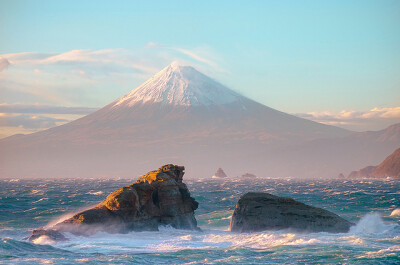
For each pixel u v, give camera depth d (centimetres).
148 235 8262
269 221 9038
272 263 5628
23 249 6175
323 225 8612
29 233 8575
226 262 5669
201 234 8606
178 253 6275
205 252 6369
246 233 8938
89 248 6619
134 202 8738
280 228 8912
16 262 5231
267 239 7531
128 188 8894
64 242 7219
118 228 8394
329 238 7481
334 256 6009
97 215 8344
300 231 8700
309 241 7125
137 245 7038
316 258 5906
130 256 5916
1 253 5769
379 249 6469
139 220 8838
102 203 8788
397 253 6088
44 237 7256
